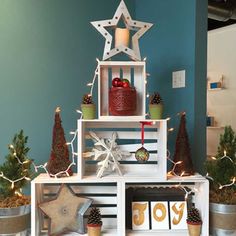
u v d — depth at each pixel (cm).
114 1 186
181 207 141
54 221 131
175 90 173
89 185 145
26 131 163
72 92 174
